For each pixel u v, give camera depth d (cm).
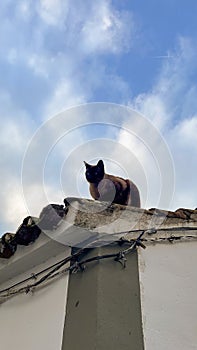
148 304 199
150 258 215
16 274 272
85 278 197
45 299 225
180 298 212
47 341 205
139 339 185
